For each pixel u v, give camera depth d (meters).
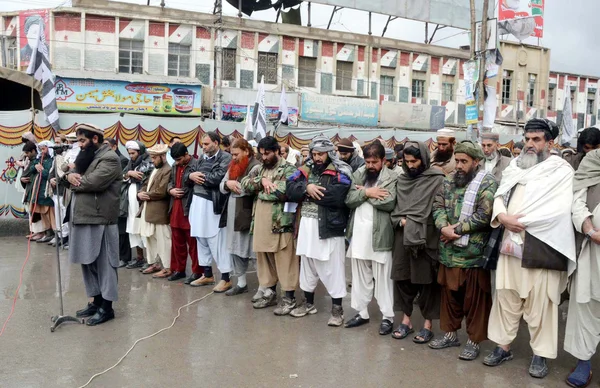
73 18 20.91
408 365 4.30
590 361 4.30
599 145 5.34
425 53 27.50
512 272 4.12
